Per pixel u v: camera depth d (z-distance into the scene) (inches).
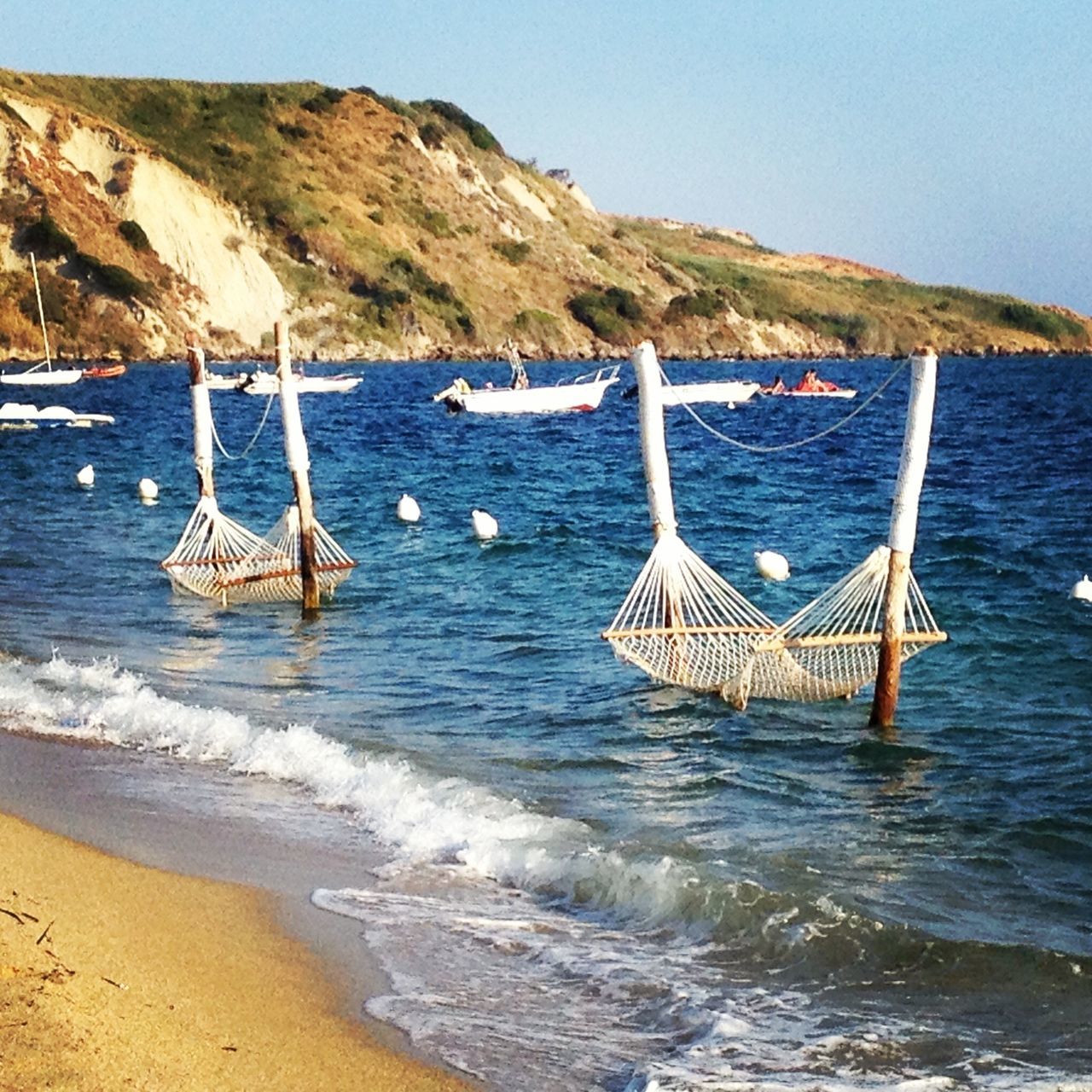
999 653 685.9
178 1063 265.4
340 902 362.6
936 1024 300.7
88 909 347.3
